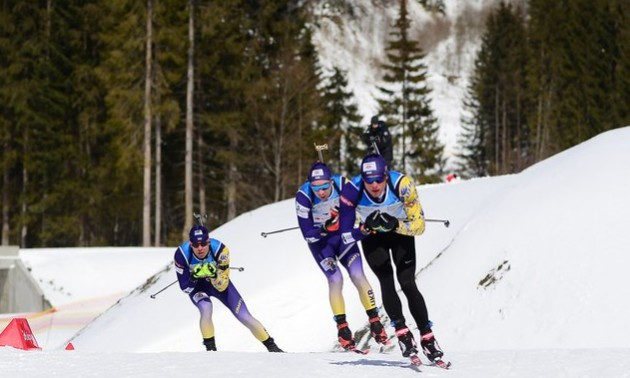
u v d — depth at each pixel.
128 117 59.00
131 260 48.50
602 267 17.89
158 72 58.41
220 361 11.66
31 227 75.38
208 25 59.12
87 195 72.00
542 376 9.98
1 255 47.03
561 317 17.20
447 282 21.03
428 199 29.69
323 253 14.03
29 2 70.75
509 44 117.94
